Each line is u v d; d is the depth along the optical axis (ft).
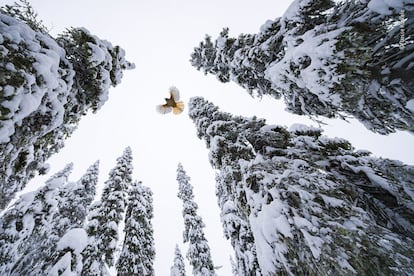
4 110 11.06
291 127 28.09
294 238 15.24
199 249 51.01
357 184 20.53
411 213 17.92
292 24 24.59
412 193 16.75
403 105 16.87
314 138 25.13
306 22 23.03
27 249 35.58
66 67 16.39
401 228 17.85
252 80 36.09
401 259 11.62
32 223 31.73
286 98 29.76
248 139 29.71
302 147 24.91
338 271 12.24
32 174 17.24
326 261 12.88
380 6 15.37
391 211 18.80
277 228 16.47
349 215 14.90
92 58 18.12
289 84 24.44
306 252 14.29
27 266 33.81
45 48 15.05
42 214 33.91
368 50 16.12
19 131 12.71
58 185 38.24
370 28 16.80
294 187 17.99
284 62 22.62
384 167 19.19
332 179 19.97
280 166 22.27
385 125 19.49
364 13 17.21
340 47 16.96
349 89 17.60
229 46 36.99
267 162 23.79
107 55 20.61
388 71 17.10
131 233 43.93
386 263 11.64
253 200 21.44
